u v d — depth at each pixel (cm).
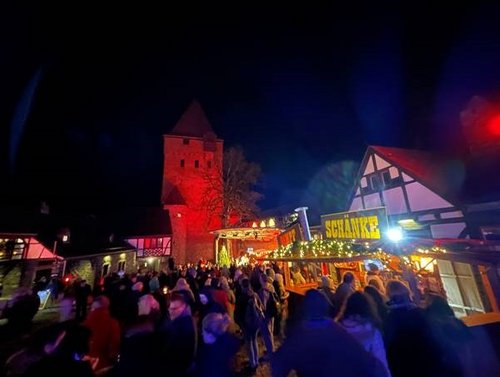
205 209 3391
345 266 1075
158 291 729
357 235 871
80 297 1007
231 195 3180
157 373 345
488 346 445
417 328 273
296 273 1179
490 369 427
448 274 914
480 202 981
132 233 2955
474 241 850
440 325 275
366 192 1514
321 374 228
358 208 1567
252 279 915
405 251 754
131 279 967
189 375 350
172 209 3284
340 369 225
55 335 268
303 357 241
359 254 840
